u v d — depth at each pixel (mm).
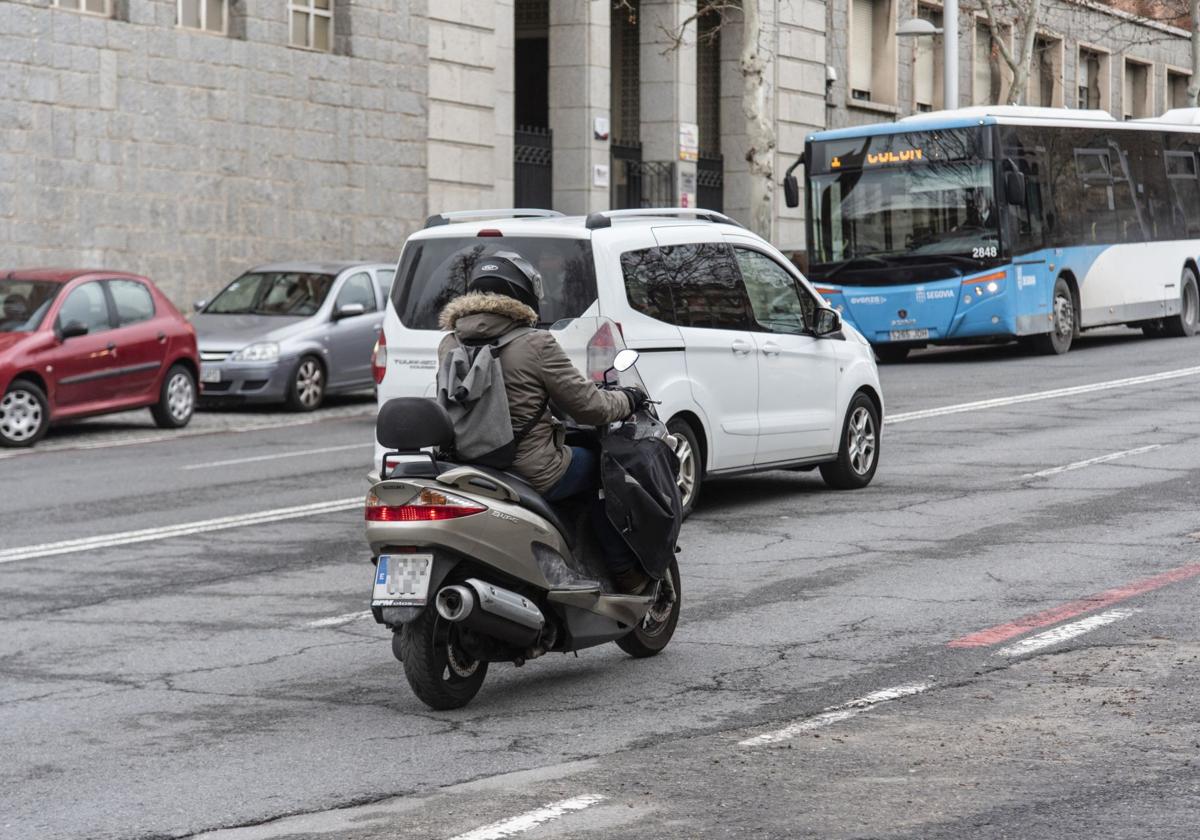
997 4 63000
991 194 35406
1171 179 42000
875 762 8516
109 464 22812
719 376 16375
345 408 31625
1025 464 19906
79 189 34344
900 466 20156
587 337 14906
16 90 33031
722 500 18000
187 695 10422
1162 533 15078
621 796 8055
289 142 39312
